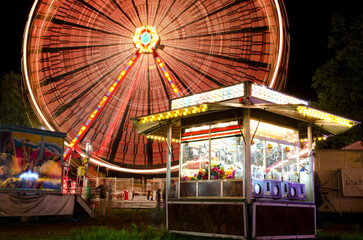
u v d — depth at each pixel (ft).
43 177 41.37
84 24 98.37
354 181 47.73
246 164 24.39
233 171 25.54
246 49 88.63
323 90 54.85
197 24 96.53
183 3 96.32
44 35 91.71
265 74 83.15
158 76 96.94
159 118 27.89
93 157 83.87
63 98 93.56
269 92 26.63
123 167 93.20
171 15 96.78
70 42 96.73
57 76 93.40
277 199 25.62
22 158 40.16
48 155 42.32
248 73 87.45
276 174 26.66
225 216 24.93
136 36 70.64
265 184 24.98
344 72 53.01
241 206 24.06
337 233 30.40
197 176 28.02
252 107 24.43
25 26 87.86
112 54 98.58
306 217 27.04
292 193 26.73
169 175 29.58
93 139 95.14
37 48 89.56
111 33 99.25
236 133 25.57
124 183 83.51
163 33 96.17
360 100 52.80
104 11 98.22
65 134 44.21
